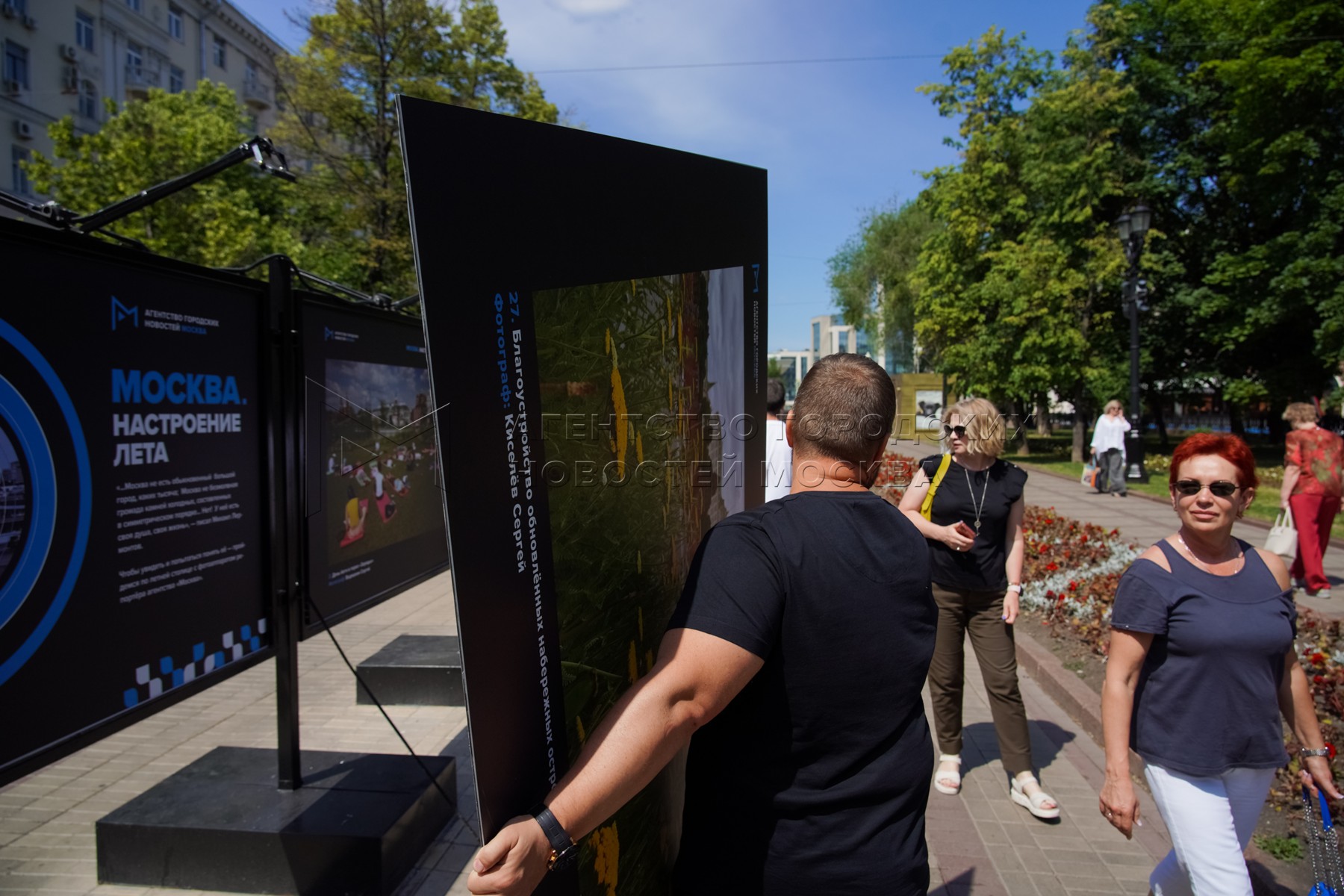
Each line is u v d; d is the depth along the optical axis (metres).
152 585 2.64
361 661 5.43
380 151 16.17
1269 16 20.03
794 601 1.39
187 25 36.59
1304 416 7.26
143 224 14.62
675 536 1.86
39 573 2.23
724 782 1.45
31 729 2.21
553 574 1.32
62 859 3.28
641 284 1.64
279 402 3.21
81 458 2.36
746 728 1.43
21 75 28.45
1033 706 5.09
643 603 1.69
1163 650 2.29
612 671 1.55
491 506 1.17
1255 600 2.22
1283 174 20.59
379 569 4.33
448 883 3.09
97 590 2.42
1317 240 19.45
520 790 1.22
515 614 1.21
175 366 2.74
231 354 3.03
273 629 3.25
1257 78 19.36
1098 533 9.15
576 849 1.34
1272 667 2.23
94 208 15.09
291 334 3.27
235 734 4.64
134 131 16.62
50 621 2.26
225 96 24.30
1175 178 24.48
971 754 4.36
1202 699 2.21
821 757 1.42
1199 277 25.03
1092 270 23.28
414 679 5.05
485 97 17.78
